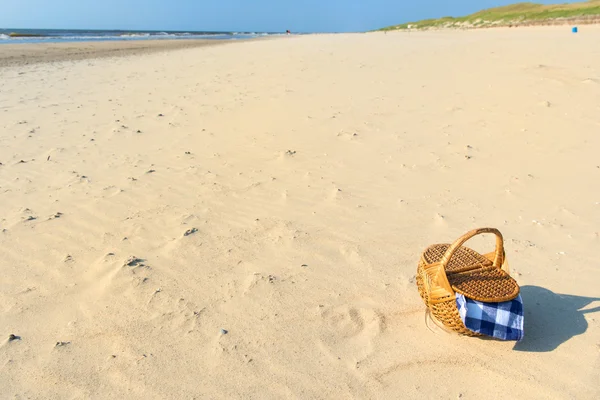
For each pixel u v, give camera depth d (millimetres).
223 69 13750
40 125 7789
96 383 2467
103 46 31203
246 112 8016
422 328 2807
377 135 6465
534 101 7199
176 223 4281
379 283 3275
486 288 2553
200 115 8023
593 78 8133
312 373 2502
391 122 6965
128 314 3016
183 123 7609
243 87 10203
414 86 9039
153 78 12695
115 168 5750
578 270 3299
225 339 2770
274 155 5988
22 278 3473
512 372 2449
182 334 2820
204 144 6555
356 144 6191
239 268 3520
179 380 2471
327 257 3645
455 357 2572
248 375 2496
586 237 3711
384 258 3596
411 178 5098
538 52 12164
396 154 5773
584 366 2461
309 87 9656
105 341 2779
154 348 2707
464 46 15859
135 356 2648
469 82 8891
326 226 4152
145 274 3449
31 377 2518
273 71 12367
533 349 2600
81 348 2727
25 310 3092
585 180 4730
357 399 2330
